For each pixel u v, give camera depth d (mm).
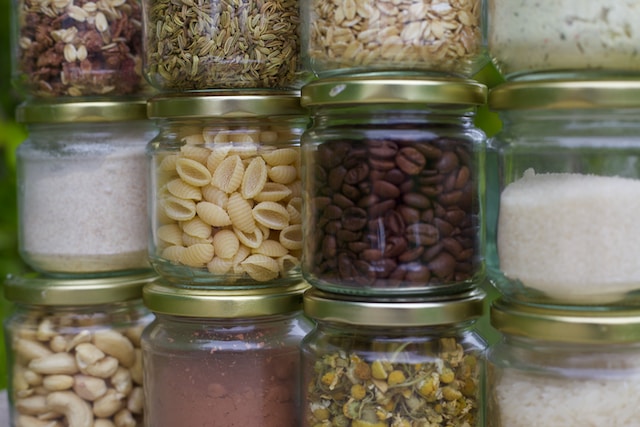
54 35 618
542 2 508
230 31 565
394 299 542
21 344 642
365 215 535
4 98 977
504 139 535
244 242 574
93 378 634
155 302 588
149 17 585
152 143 601
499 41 528
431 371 544
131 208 637
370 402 544
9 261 913
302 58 569
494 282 542
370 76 533
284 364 592
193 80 573
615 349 518
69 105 620
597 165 512
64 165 631
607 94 497
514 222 522
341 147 540
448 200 538
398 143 533
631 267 508
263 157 575
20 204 655
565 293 516
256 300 575
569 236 510
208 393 585
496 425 542
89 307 640
